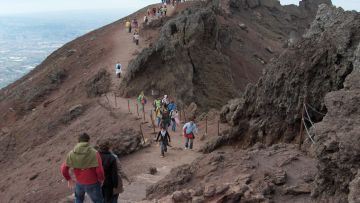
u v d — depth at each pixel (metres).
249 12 113.75
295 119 23.23
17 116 55.84
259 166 16.25
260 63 78.81
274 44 97.00
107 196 11.78
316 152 12.64
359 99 12.82
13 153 44.97
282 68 24.69
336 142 12.00
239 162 16.77
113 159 11.79
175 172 17.80
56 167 32.78
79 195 11.34
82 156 10.83
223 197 13.17
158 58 44.81
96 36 77.75
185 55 46.34
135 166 25.19
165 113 31.98
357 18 22.22
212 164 17.02
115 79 49.06
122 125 35.25
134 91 44.00
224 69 51.91
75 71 61.75
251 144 26.06
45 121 47.66
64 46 85.19
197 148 28.31
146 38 65.88
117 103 41.72
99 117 39.53
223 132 28.83
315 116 22.62
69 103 49.34
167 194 16.16
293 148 19.08
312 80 22.92
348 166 11.51
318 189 12.66
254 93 27.30
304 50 23.92
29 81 67.88
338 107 13.09
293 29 118.94
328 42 22.86
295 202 13.36
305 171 15.59
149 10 87.31
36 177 32.88
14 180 34.78
